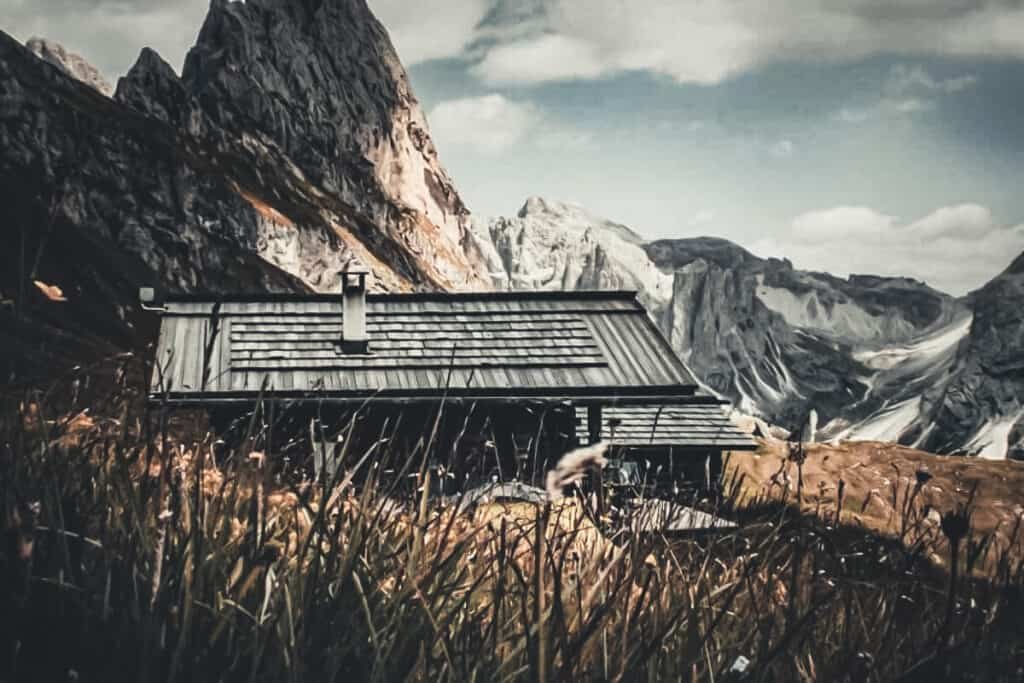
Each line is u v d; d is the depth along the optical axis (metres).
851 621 2.78
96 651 1.81
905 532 2.58
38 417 2.17
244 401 25.70
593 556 2.52
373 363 28.94
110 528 2.14
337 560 2.22
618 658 2.21
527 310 32.12
